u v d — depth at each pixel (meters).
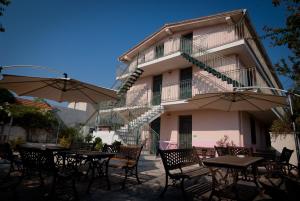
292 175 5.55
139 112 13.06
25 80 5.07
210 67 11.08
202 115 12.03
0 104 12.64
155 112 11.93
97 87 5.49
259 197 3.94
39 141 13.66
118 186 4.64
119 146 5.82
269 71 15.77
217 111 11.45
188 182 5.14
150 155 10.61
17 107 12.91
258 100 6.47
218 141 10.90
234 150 6.18
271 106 6.88
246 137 10.96
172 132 13.13
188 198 3.88
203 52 11.84
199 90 12.23
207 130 11.59
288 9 4.31
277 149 8.98
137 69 14.19
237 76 10.74
